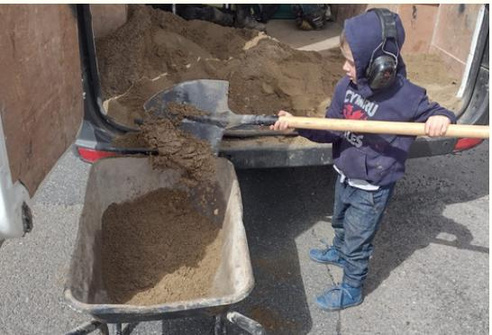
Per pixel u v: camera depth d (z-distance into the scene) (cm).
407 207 351
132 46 376
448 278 293
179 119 268
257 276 290
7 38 161
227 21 486
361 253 256
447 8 395
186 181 279
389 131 219
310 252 305
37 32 187
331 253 300
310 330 259
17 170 169
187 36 420
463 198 362
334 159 253
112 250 261
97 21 377
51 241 314
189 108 269
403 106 221
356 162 238
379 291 283
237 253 219
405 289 284
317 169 388
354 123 221
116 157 269
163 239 273
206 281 251
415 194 364
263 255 307
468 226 334
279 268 297
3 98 158
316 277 291
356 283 266
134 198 283
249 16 496
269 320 263
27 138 178
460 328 261
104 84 341
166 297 241
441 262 304
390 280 290
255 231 327
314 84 369
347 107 237
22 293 276
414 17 412
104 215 269
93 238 242
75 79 234
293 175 382
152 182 283
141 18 403
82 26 281
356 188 244
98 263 240
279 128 237
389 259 306
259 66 376
